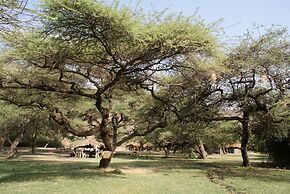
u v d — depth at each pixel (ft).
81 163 95.30
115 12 47.91
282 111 75.87
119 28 50.52
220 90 80.48
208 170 78.74
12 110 94.07
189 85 72.95
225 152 203.72
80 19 48.65
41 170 73.10
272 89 77.05
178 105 82.64
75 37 53.26
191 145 136.26
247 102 80.84
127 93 81.82
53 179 53.62
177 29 52.49
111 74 67.97
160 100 75.66
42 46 52.08
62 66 62.28
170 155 165.99
